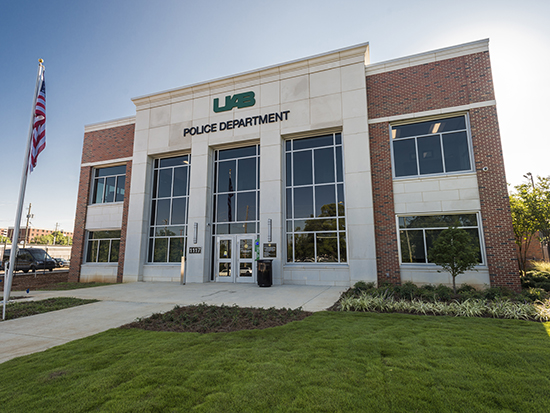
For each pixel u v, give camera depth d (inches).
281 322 296.7
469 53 547.5
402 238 552.1
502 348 206.8
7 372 187.9
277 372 173.9
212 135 710.5
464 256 401.4
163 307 392.2
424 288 472.4
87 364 194.2
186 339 242.8
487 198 505.7
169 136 751.7
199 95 740.0
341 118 611.2
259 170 682.8
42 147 436.8
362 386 157.2
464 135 541.6
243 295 474.0
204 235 680.4
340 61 629.6
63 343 253.6
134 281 716.0
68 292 547.5
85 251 800.9
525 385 155.6
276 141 653.3
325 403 141.5
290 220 634.8
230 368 181.5
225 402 143.5
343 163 613.3
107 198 808.9
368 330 256.8
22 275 985.5
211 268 687.7
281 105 661.9
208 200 702.5
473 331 249.4
